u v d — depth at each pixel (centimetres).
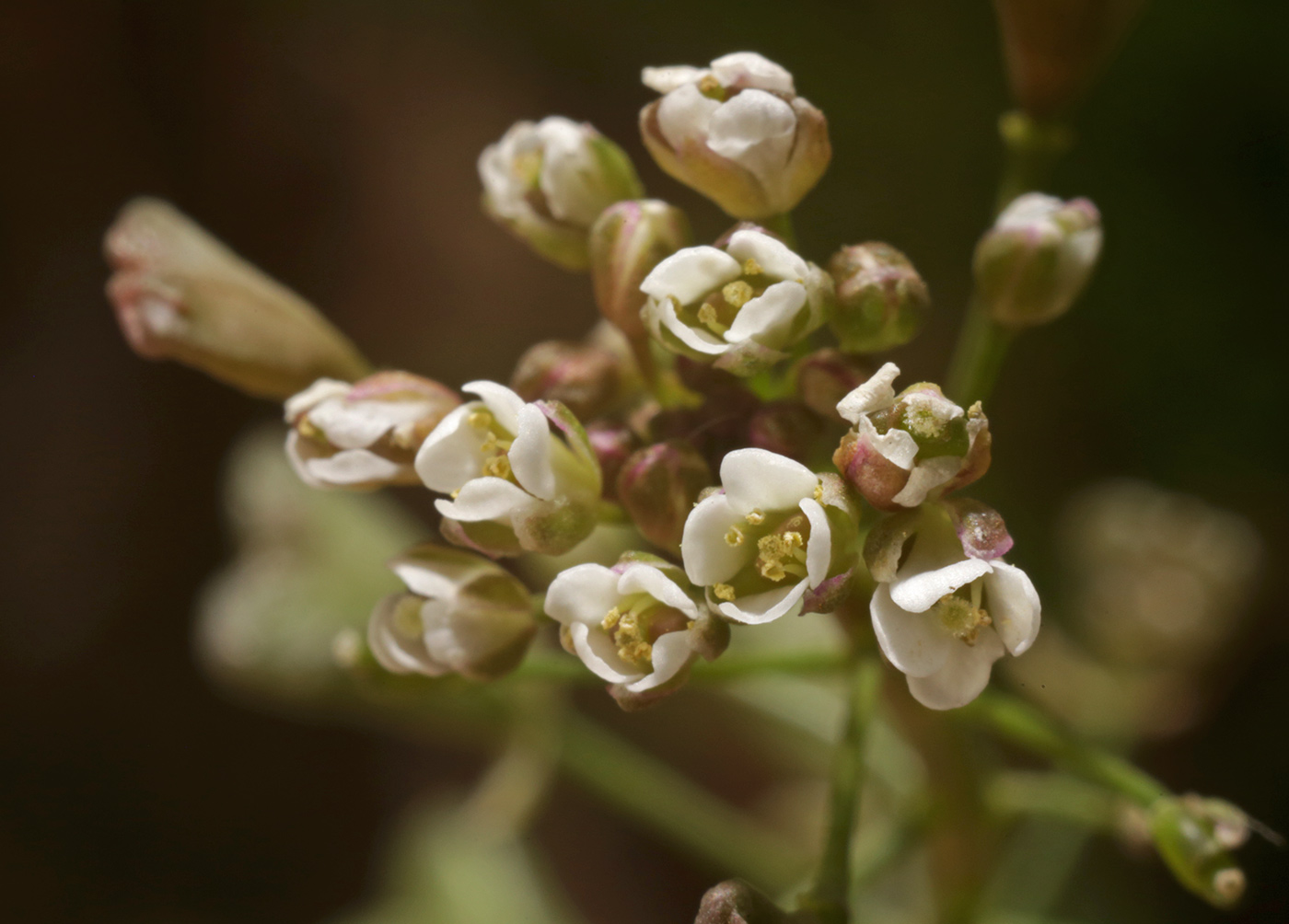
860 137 9
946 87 9
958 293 9
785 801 10
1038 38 7
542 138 7
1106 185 9
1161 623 8
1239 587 8
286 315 7
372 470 6
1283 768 8
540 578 8
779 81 6
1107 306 9
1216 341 9
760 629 8
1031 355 9
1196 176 9
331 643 8
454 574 6
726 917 6
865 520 7
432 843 9
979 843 7
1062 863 8
